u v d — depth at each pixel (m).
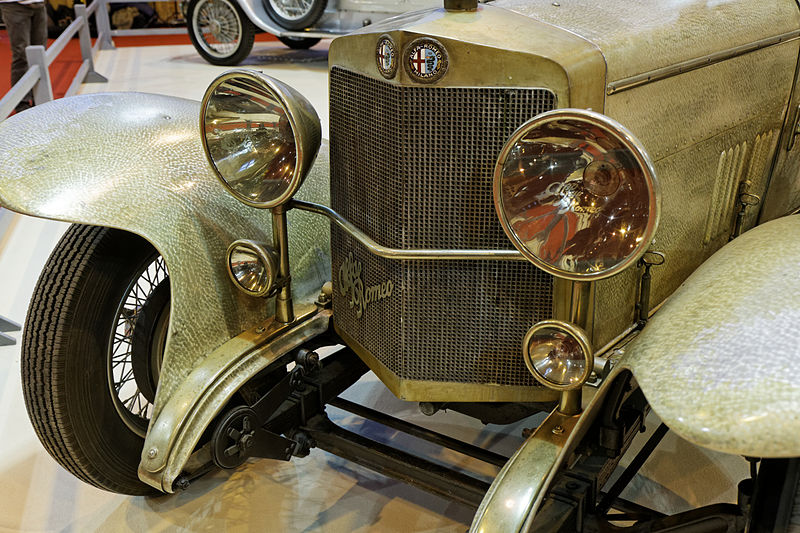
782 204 2.46
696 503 2.05
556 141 1.28
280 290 1.89
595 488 1.56
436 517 2.02
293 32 7.51
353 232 1.71
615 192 1.28
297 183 1.70
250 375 1.80
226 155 1.75
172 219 1.81
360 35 1.57
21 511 2.07
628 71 1.56
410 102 1.49
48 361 1.77
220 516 2.03
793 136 2.35
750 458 1.38
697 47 1.78
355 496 2.11
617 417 1.59
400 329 1.69
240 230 1.93
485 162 1.50
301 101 1.67
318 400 1.96
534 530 1.42
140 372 2.00
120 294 1.87
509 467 1.43
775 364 1.10
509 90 1.44
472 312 1.64
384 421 2.05
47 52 5.46
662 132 1.72
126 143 1.93
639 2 1.80
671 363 1.19
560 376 1.45
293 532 1.97
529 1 1.73
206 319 1.82
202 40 8.19
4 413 2.53
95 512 2.06
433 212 1.56
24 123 1.93
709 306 1.27
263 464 2.25
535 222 1.34
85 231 1.86
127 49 9.48
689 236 1.96
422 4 6.77
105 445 1.88
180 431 1.69
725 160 2.02
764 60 2.06
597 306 1.65
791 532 1.23
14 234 4.07
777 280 1.27
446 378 1.70
